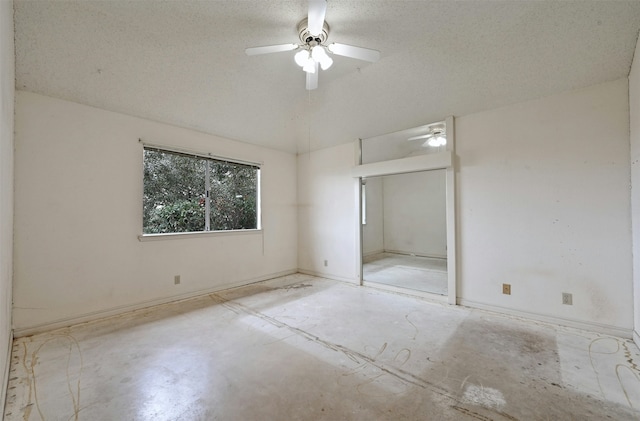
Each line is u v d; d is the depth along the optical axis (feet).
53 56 7.83
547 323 9.23
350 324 9.34
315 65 7.57
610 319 8.31
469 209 10.92
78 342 8.07
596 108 8.54
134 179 10.77
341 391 5.87
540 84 8.95
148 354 7.41
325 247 16.02
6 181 6.09
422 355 7.28
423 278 13.99
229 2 6.63
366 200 15.08
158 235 11.41
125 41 7.72
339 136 14.49
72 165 9.41
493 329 8.80
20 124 8.47
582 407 5.30
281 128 13.88
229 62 8.96
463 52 8.26
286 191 16.87
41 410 5.32
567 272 8.98
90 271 9.73
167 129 11.76
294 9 6.86
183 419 5.12
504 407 5.33
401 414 5.19
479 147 10.71
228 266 13.85
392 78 9.82
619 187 8.21
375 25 7.37
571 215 8.93
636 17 6.65
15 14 6.54
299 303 11.52
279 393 5.82
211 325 9.32
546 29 7.24
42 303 8.78
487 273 10.50
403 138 14.11
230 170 14.43
